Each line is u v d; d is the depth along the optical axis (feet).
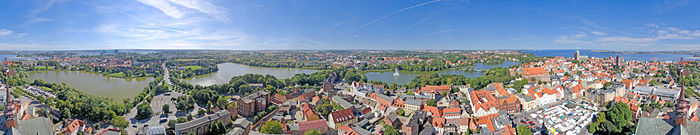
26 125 389.80
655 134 372.58
